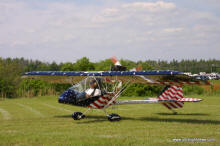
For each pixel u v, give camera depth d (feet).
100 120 36.65
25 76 43.96
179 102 43.27
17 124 32.37
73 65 155.53
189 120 36.06
